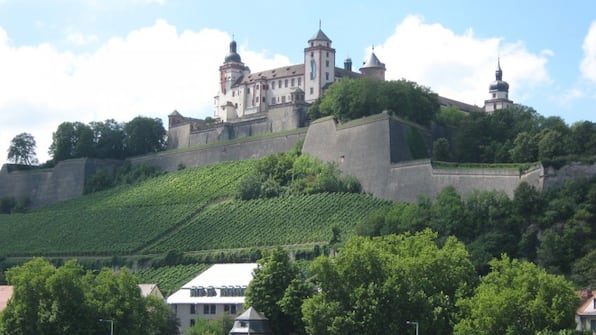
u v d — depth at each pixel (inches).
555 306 7244.1
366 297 7751.0
